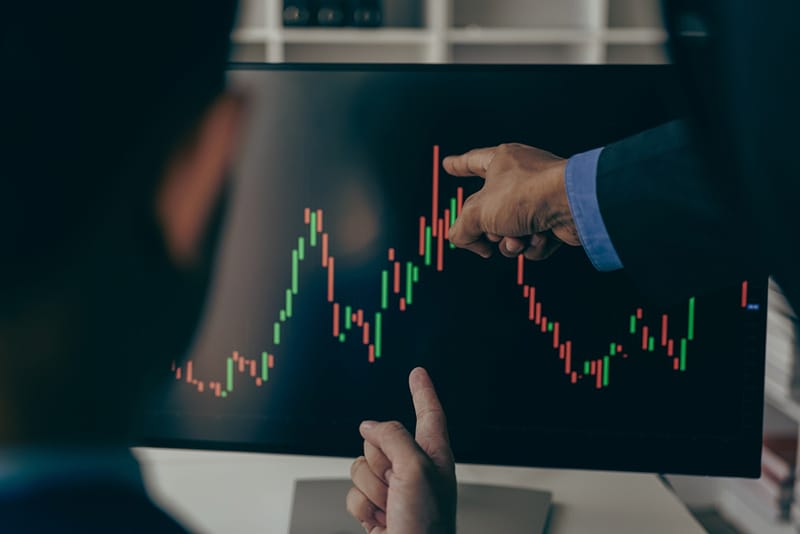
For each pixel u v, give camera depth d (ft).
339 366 2.90
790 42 0.64
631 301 2.77
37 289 1.00
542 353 2.83
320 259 2.85
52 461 1.06
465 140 2.76
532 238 2.73
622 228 2.37
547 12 11.64
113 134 0.98
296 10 10.23
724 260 2.30
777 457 6.14
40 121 0.96
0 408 1.04
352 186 2.81
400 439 2.01
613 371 2.81
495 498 3.15
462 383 2.87
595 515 3.10
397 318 2.86
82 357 1.05
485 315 2.83
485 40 10.64
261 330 2.89
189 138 1.08
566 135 2.74
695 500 6.77
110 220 1.01
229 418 2.94
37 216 0.97
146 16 0.97
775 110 0.66
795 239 0.69
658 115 2.70
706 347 2.76
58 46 0.95
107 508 1.05
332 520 2.95
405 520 1.91
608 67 2.68
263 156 2.81
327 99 2.77
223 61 1.07
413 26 11.40
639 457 2.85
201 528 2.93
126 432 1.13
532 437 2.88
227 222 2.85
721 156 0.78
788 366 6.02
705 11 0.70
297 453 2.95
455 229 2.76
